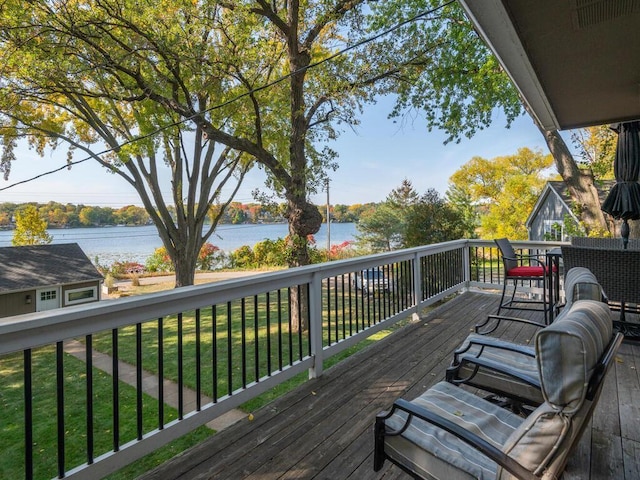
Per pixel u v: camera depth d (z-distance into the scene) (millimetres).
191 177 13531
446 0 6848
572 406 963
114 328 1667
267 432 2102
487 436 1329
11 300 12719
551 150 7797
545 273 3939
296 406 2404
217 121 9766
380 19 7613
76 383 4984
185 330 7996
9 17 6832
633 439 1954
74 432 3416
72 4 7289
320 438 2035
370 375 2889
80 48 7664
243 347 2307
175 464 1819
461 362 1905
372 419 2225
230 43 7031
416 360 3182
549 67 2709
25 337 1369
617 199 3688
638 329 3564
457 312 4785
